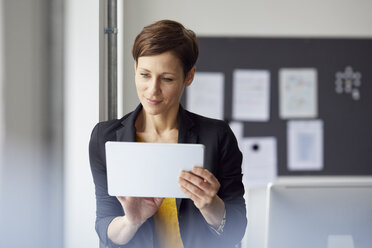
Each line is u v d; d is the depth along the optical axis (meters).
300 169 3.35
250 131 3.33
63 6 0.89
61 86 0.89
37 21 0.85
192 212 1.36
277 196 1.16
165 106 1.26
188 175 1.13
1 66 0.82
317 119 3.35
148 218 1.34
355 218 1.16
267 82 3.32
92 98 1.52
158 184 1.15
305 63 3.33
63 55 0.89
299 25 3.32
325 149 3.36
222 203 1.26
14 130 0.84
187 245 1.35
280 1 3.31
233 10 3.29
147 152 1.13
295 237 1.16
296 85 3.33
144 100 1.25
